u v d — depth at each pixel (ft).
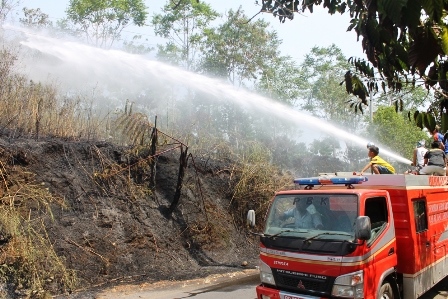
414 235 22.30
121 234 33.37
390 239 21.16
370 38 12.21
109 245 31.99
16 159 32.24
